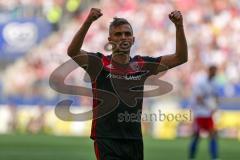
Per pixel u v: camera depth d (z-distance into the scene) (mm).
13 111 42000
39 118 41344
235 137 38438
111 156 9570
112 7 50188
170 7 48875
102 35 47344
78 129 40062
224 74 42500
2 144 30906
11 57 48344
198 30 46500
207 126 24422
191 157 24562
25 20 49781
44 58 46938
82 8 51250
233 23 46938
